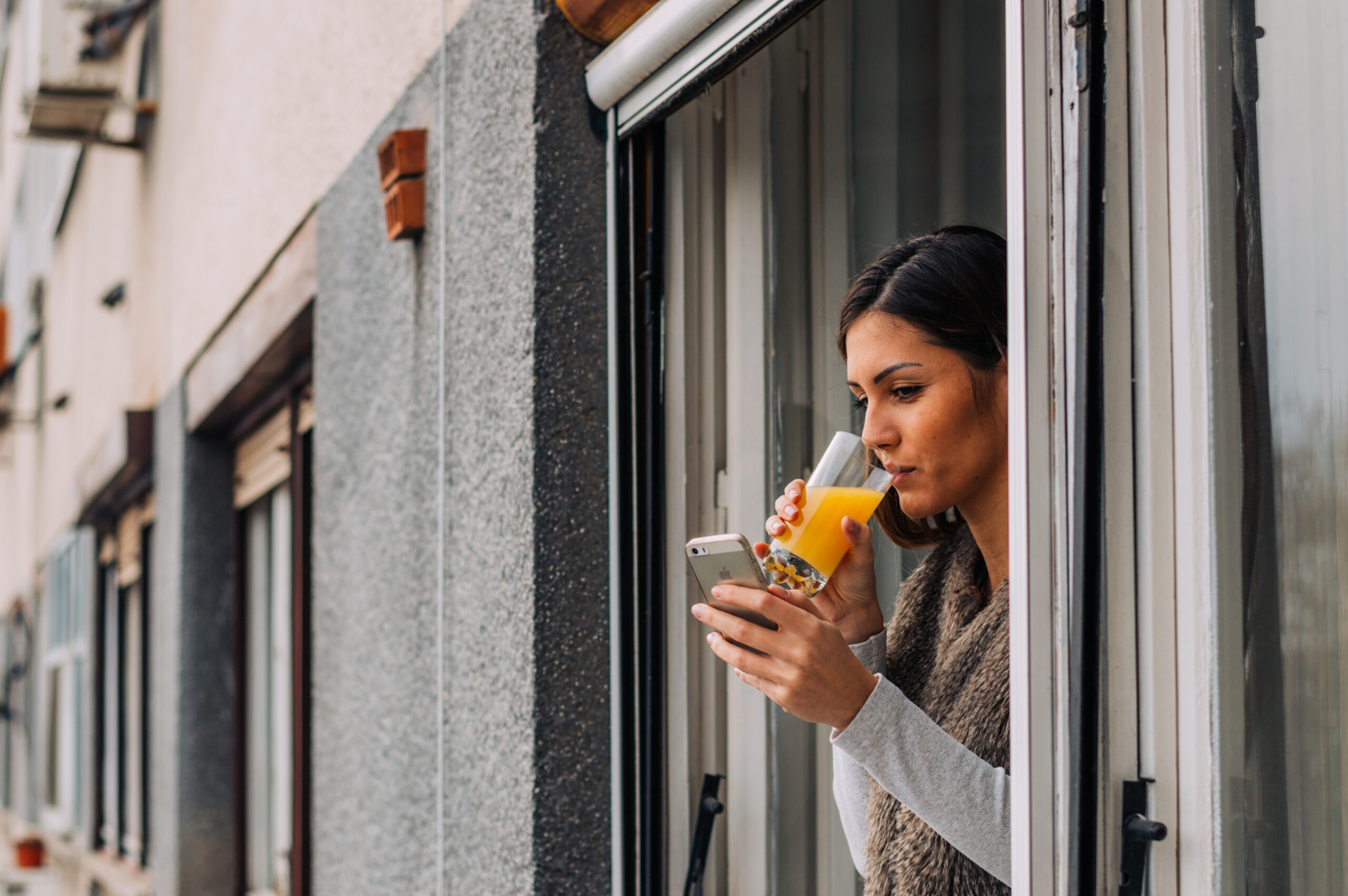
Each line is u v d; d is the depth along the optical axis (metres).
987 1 1.78
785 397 1.63
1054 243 0.94
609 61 1.63
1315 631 0.85
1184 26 0.90
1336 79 0.84
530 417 1.67
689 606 1.66
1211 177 0.90
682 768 1.65
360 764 2.38
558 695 1.66
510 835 1.70
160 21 4.95
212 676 4.25
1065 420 0.93
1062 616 0.93
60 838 7.58
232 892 4.12
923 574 1.24
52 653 8.43
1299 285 0.86
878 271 1.13
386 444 2.28
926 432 1.10
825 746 1.58
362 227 2.46
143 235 5.21
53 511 8.23
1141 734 0.91
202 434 4.36
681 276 1.67
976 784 1.00
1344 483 0.83
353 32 2.56
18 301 10.08
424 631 2.06
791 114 1.67
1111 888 0.90
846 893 1.56
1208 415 0.89
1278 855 0.86
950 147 1.76
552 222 1.69
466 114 1.92
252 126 3.44
